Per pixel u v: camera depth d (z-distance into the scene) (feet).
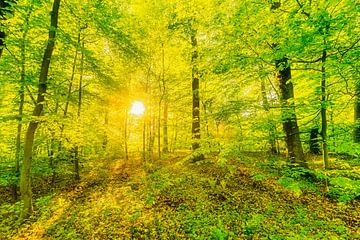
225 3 26.02
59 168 39.24
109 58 46.88
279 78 25.26
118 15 30.27
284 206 22.56
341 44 15.84
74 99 39.81
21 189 25.44
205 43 28.25
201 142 26.73
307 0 17.76
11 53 28.71
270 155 37.09
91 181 41.06
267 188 26.91
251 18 21.09
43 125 32.91
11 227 23.67
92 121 43.16
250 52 23.63
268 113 24.94
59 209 27.58
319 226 18.42
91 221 23.71
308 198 23.16
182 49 40.40
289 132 25.09
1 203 33.17
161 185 30.22
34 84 25.68
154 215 23.71
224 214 22.52
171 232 20.42
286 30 18.45
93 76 41.22
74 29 34.71
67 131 34.37
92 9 28.22
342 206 19.76
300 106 19.57
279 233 18.22
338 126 24.07
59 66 38.19
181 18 33.94
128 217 23.76
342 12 13.69
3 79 30.76
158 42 45.24
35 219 24.93
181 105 61.98
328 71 16.56
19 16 26.11
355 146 19.71
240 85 27.61
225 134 33.53
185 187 29.96
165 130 66.33
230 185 28.86
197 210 23.79
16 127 41.45
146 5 41.37
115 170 49.29
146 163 47.14
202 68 27.71
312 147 40.42
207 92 38.55
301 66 22.36
